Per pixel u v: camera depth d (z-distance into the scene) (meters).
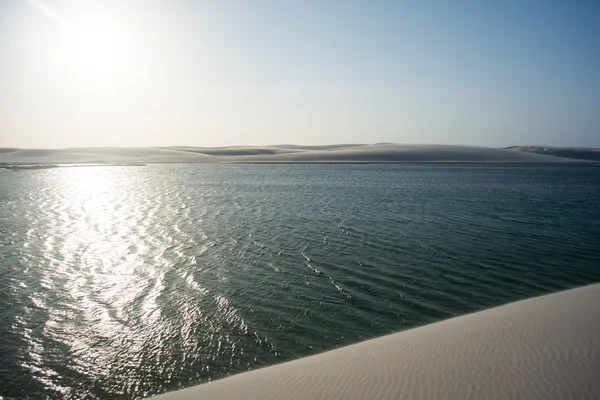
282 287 15.33
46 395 9.00
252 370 9.77
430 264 18.17
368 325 12.20
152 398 8.31
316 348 10.88
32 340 11.37
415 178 71.81
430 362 7.87
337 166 115.25
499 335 9.07
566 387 6.25
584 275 16.77
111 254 19.84
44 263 18.31
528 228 25.95
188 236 23.70
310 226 26.50
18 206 35.66
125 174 78.38
